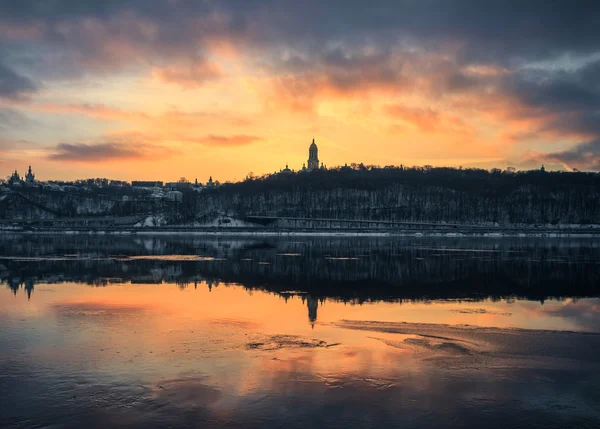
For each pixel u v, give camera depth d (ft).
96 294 212.84
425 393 101.19
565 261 354.74
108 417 90.99
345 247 510.17
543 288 234.58
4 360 119.75
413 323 159.02
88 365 116.47
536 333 145.69
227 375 110.22
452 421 90.02
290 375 110.22
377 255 406.21
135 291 221.87
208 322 159.74
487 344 134.10
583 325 156.87
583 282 254.06
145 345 132.67
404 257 386.93
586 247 515.91
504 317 168.96
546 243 590.96
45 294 211.82
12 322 158.40
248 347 131.13
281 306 187.93
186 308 182.50
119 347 130.82
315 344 133.90
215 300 200.23
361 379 108.06
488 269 306.55
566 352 127.24
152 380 107.34
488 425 88.79
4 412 92.79
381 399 98.32
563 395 100.89
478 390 102.83
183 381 106.83
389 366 116.06
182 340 137.80
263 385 104.73
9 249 472.03
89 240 648.38
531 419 90.99
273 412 92.79
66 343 134.21
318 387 103.76
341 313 175.32
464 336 142.20
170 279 262.06
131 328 151.33
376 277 270.87
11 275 274.98
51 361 119.14
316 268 311.68
